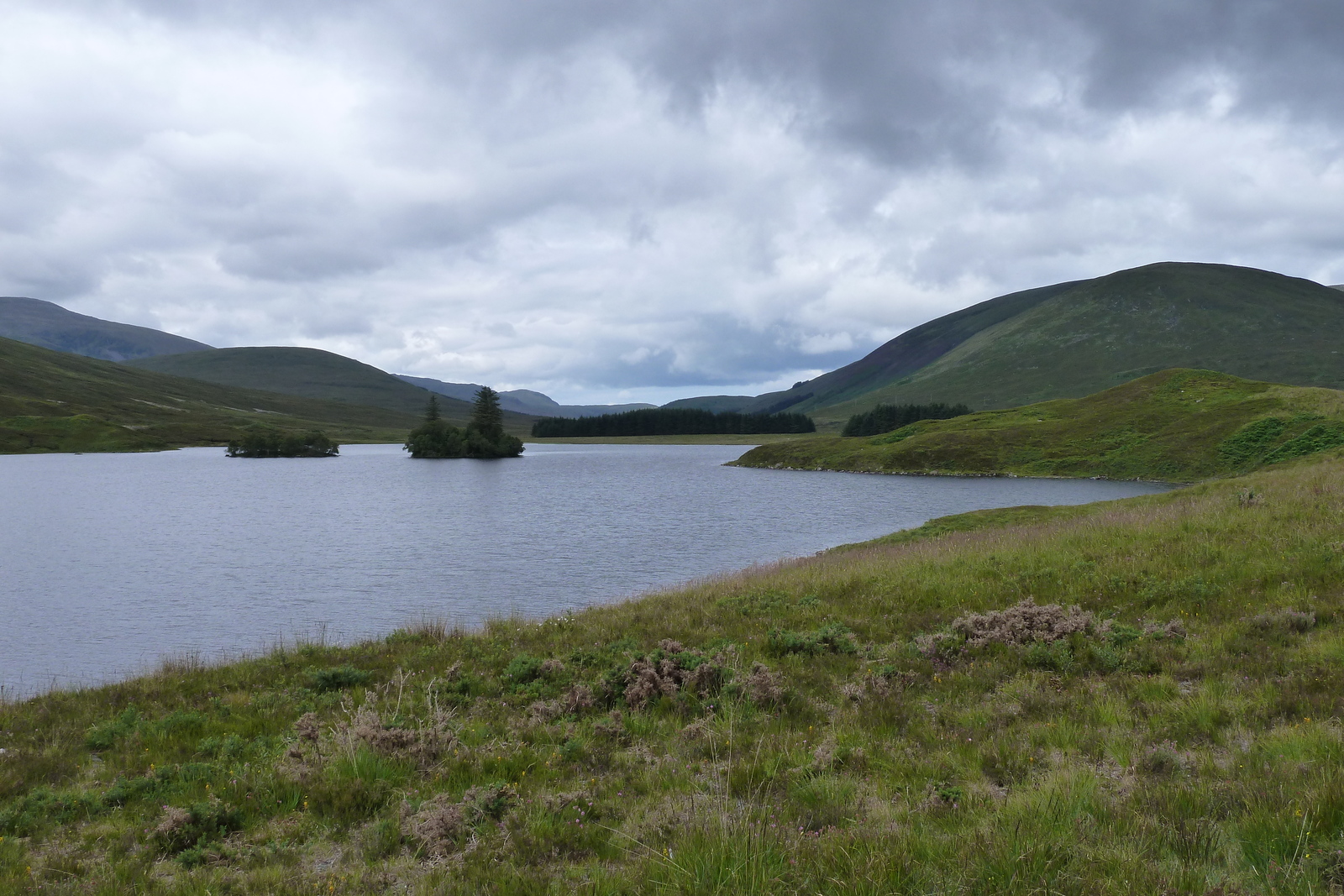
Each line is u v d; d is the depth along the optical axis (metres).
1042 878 5.44
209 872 7.00
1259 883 5.36
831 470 136.00
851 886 5.54
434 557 47.12
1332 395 110.75
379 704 12.45
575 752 9.70
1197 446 108.00
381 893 6.46
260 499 88.62
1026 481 107.88
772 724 10.38
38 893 6.61
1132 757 8.09
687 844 6.20
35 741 11.66
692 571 41.03
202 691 14.27
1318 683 9.53
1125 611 14.80
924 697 11.24
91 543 54.34
